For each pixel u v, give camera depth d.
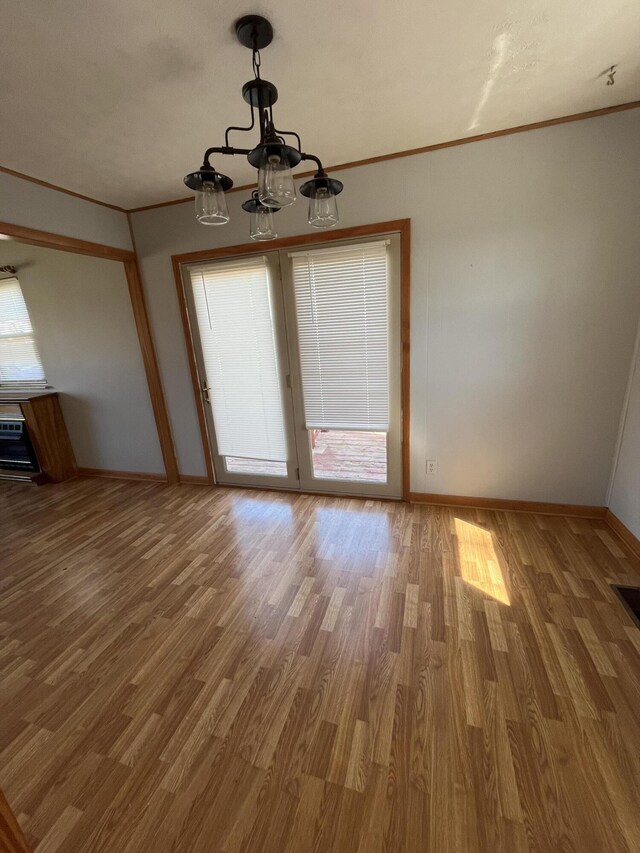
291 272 2.76
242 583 2.17
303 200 2.58
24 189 2.28
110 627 1.89
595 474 2.53
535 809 1.09
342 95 1.68
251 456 3.38
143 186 2.52
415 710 1.39
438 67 1.53
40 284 3.56
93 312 3.46
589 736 1.28
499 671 1.53
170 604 2.03
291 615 1.90
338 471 3.37
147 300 3.22
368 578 2.15
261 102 1.19
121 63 1.37
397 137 2.12
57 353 3.75
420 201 2.37
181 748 1.31
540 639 1.67
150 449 3.74
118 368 3.56
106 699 1.51
